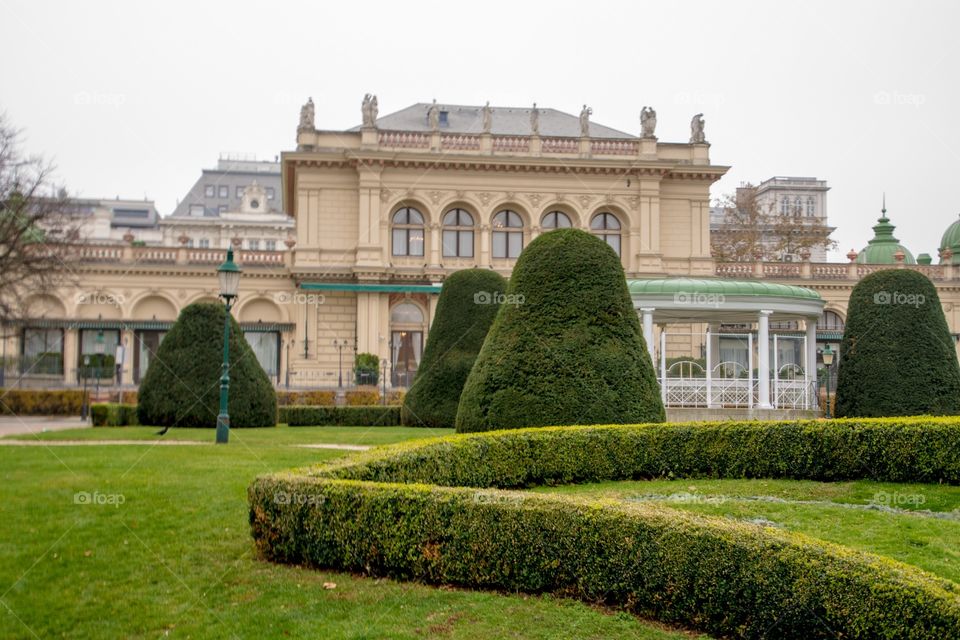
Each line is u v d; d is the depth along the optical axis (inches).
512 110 2428.6
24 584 359.6
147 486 506.0
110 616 332.5
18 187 1711.4
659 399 714.2
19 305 1787.6
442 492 369.1
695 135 2269.9
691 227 2250.2
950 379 919.0
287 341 2132.1
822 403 1244.5
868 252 2815.0
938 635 255.9
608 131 2405.3
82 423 1158.3
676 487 591.5
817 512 499.8
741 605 300.4
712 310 1066.1
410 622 318.7
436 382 1043.3
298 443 773.3
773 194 4648.1
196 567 383.6
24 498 472.4
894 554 407.8
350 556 375.9
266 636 309.7
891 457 611.5
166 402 953.5
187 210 4694.9
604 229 2231.8
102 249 2132.1
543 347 692.1
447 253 2197.3
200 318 979.3
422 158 2130.9
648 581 323.3
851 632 274.5
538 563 347.9
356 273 2107.5
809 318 1111.6
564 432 611.8
